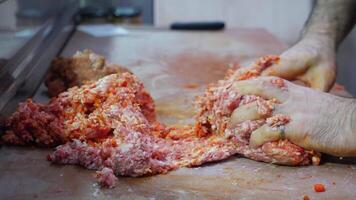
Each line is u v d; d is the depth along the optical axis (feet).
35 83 3.25
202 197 2.15
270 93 2.45
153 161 2.30
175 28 5.01
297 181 2.28
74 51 4.27
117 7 5.76
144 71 3.74
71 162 2.37
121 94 2.60
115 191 2.18
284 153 2.36
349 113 2.41
